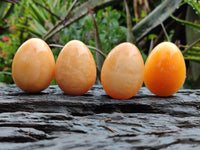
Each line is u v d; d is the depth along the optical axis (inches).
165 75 12.4
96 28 17.8
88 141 9.0
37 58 12.2
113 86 12.0
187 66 22.6
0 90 13.6
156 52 12.6
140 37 21.5
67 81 12.4
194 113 11.9
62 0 27.3
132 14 32.3
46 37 21.8
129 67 11.9
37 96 12.3
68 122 10.3
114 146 8.7
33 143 8.8
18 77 12.3
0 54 28.4
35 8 25.9
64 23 21.9
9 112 11.3
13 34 29.7
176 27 25.1
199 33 21.7
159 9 21.2
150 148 8.6
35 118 10.4
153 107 11.9
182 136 9.4
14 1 25.9
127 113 11.7
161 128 10.2
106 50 21.9
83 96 12.6
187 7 23.3
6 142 9.0
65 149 8.5
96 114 11.3
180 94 13.7
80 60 12.3
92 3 21.6
